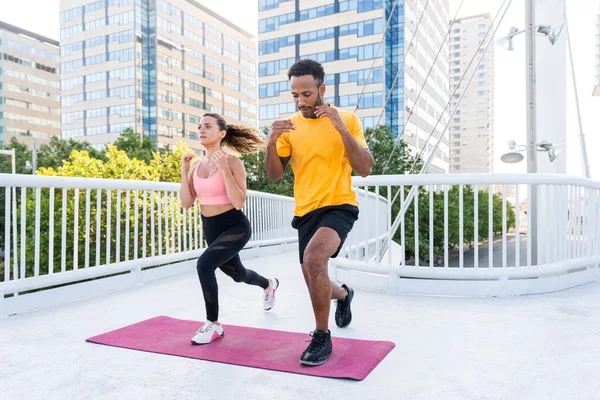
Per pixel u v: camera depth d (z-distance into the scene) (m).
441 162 75.00
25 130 94.25
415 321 3.04
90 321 3.14
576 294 3.89
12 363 2.29
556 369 2.15
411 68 54.97
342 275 4.47
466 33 122.50
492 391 1.91
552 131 6.06
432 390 1.92
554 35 5.90
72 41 83.19
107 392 1.93
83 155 18.59
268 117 58.22
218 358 2.32
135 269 4.48
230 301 3.75
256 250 7.41
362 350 2.41
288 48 56.78
